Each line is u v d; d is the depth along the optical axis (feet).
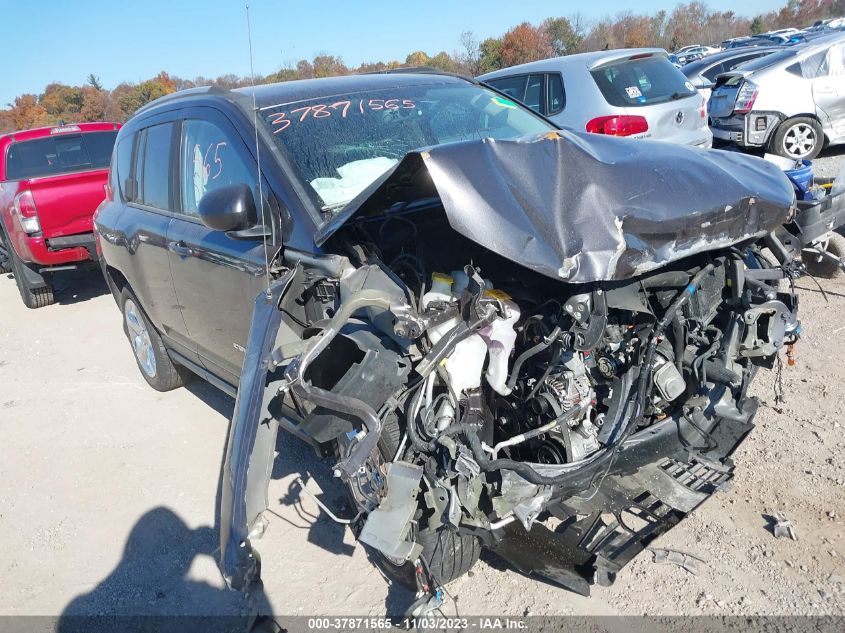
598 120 25.76
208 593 10.85
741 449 12.35
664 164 9.45
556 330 8.66
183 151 13.34
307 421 8.81
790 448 12.20
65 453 15.61
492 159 8.59
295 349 8.20
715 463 10.61
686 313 9.66
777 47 53.01
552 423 8.71
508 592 9.90
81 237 26.11
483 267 9.70
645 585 9.72
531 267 7.84
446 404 8.68
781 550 10.00
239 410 8.52
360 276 8.96
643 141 10.66
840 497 10.89
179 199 13.70
